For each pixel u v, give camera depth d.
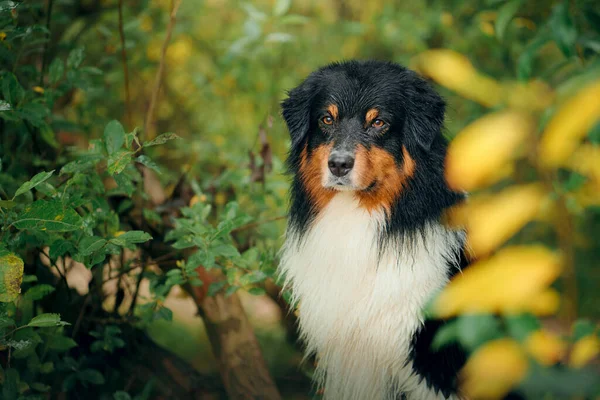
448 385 3.36
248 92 6.10
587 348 1.77
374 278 3.53
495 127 1.50
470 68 1.75
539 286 1.58
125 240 3.04
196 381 4.31
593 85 1.48
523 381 1.58
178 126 6.53
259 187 4.57
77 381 4.00
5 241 2.88
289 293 3.83
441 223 3.53
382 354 3.50
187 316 6.61
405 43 5.99
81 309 3.91
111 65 5.63
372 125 3.54
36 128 4.02
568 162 2.04
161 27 5.75
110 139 3.13
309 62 6.40
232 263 3.66
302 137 3.74
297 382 4.76
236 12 6.42
